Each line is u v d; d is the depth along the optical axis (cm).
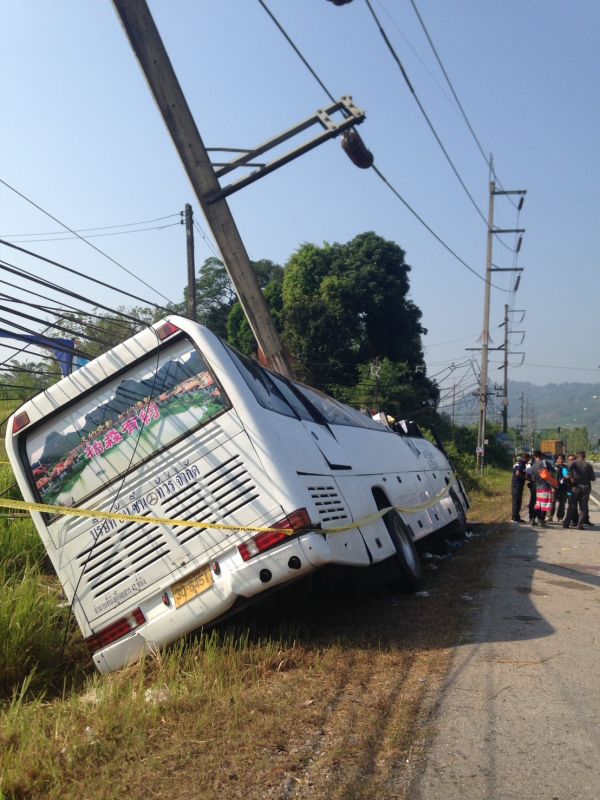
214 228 1302
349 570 823
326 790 402
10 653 670
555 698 543
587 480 1877
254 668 623
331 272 4916
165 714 523
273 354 1330
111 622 673
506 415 7012
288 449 711
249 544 653
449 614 825
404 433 1504
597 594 944
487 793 398
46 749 471
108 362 709
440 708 524
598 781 411
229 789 407
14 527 1070
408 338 5009
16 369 1289
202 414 687
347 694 554
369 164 1288
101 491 691
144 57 1239
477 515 2364
